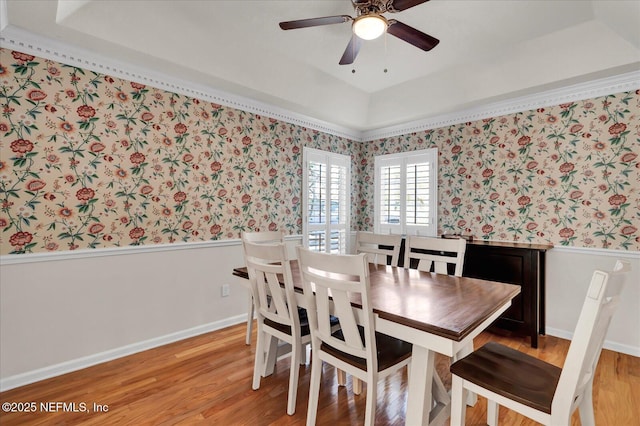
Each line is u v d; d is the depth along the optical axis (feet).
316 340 5.42
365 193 15.14
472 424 5.63
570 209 9.43
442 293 5.45
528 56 8.91
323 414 5.91
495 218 10.91
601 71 8.30
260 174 11.32
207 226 9.93
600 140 8.91
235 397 6.42
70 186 7.41
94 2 6.49
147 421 5.69
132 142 8.36
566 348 8.79
